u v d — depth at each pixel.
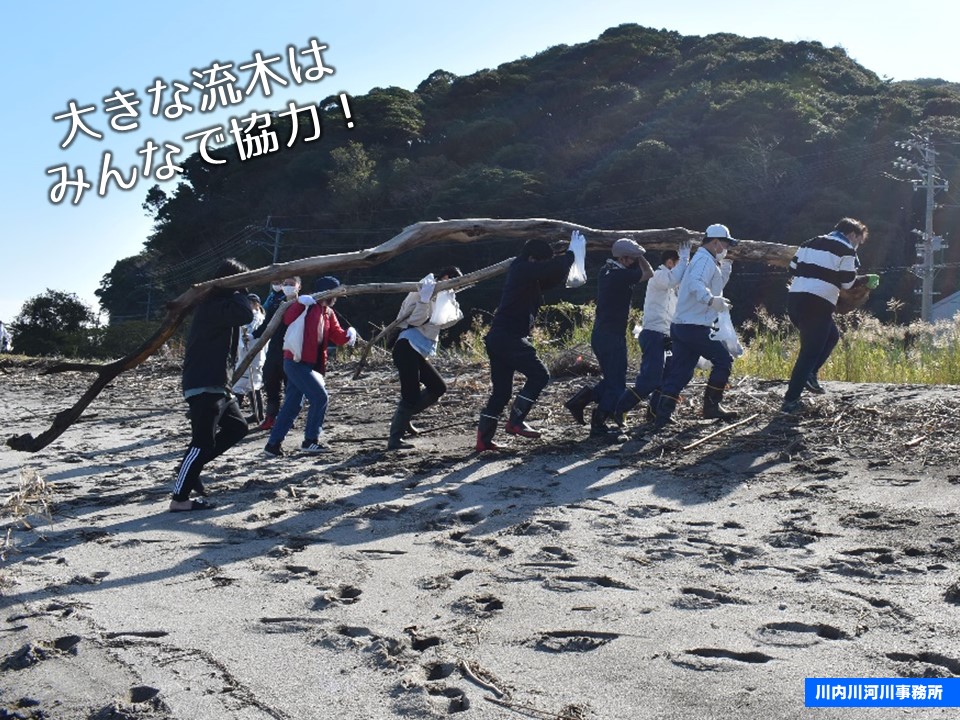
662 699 3.68
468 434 9.97
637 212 54.91
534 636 4.35
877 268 50.72
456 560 5.61
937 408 9.18
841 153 56.53
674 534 5.95
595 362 13.39
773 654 4.04
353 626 4.58
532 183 59.19
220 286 7.19
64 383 17.34
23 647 4.39
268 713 3.73
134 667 4.20
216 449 7.32
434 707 3.70
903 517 6.00
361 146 70.19
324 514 6.85
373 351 17.20
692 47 86.38
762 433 8.65
